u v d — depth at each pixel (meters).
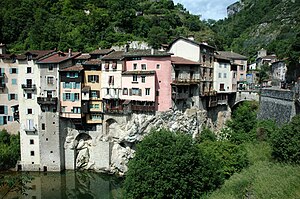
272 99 63.72
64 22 113.19
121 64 68.12
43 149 68.56
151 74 65.94
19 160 69.38
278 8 189.62
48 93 68.38
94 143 70.94
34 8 119.56
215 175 39.03
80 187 61.97
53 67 67.75
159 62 67.12
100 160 70.44
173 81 67.44
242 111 72.69
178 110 69.69
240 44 180.38
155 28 112.56
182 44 74.50
